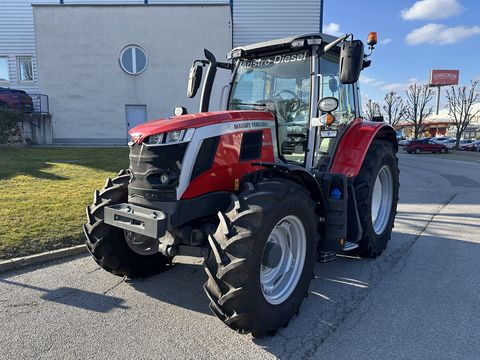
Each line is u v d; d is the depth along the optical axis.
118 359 2.61
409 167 18.09
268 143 3.55
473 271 4.21
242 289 2.60
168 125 2.98
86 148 15.95
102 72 18.84
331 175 3.56
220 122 3.15
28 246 4.50
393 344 2.84
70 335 2.89
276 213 2.81
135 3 19.58
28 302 3.41
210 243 2.73
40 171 9.74
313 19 21.03
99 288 3.71
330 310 3.34
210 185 3.09
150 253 3.53
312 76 3.77
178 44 18.83
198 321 3.12
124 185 3.57
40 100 18.47
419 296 3.61
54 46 18.47
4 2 21.25
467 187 10.73
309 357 2.68
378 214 4.89
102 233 3.53
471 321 3.16
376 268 4.30
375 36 3.97
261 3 20.94
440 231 5.82
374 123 4.67
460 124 46.19
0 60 21.75
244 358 2.65
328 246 3.53
